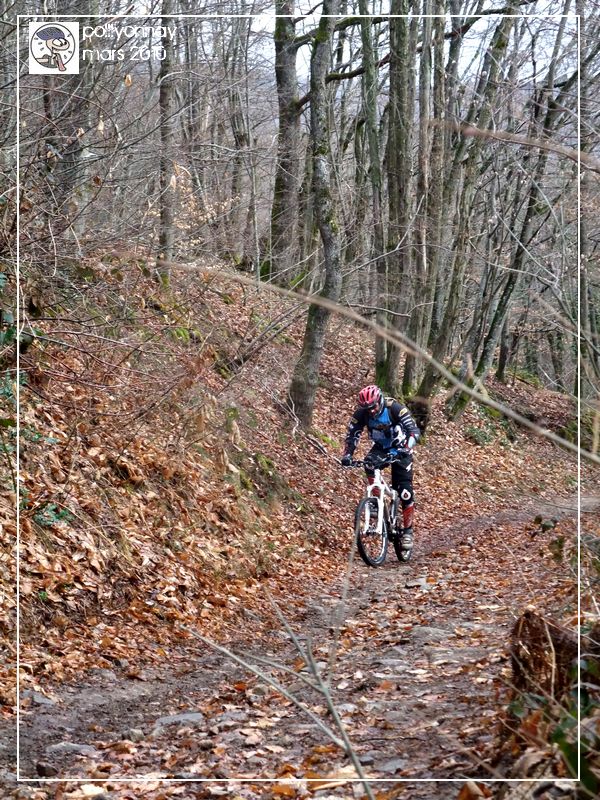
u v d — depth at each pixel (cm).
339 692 592
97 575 770
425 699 536
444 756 418
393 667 634
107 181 976
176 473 1051
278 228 2198
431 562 1160
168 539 923
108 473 935
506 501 1906
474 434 2284
